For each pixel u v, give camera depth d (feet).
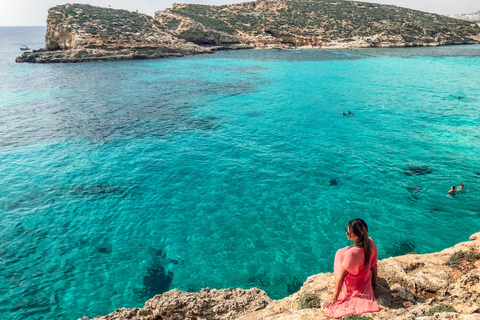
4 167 75.20
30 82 182.29
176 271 43.09
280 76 191.72
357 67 215.31
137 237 50.34
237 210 56.80
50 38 295.48
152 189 65.00
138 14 372.99
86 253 46.91
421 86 150.61
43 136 95.55
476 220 51.03
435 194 59.00
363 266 17.02
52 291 40.04
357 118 106.73
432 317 16.03
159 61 277.85
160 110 123.03
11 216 56.08
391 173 67.82
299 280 40.73
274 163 75.31
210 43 368.27
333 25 398.62
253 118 111.04
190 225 52.95
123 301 38.52
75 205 59.57
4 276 42.29
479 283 19.66
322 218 53.42
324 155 78.54
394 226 50.42
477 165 69.36
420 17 428.15
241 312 27.40
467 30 404.98
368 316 17.35
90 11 331.36
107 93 153.28
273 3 473.26
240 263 44.09
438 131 90.94
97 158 80.12
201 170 72.79
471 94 130.93
